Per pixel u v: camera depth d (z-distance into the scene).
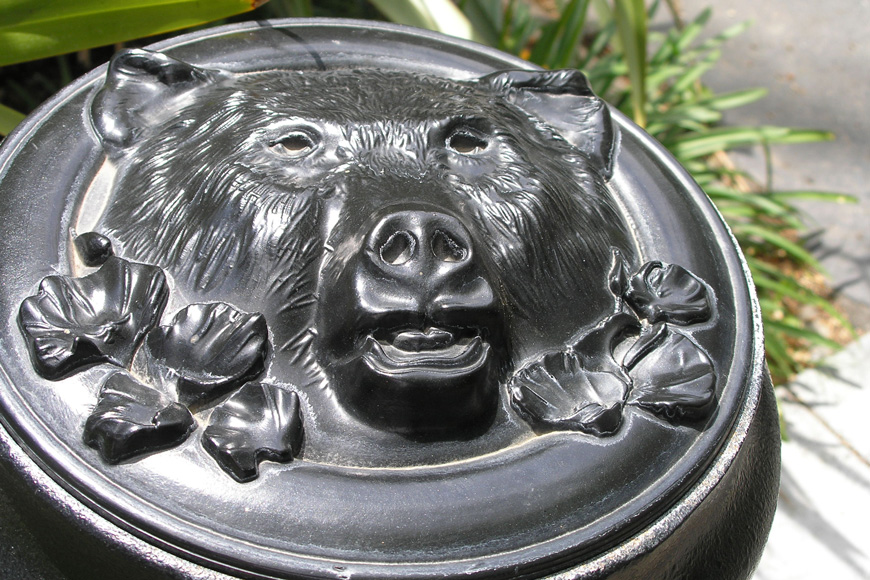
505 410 1.17
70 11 1.40
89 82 1.33
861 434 2.13
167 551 1.08
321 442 1.13
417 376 1.12
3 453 1.11
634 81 1.86
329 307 1.16
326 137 1.22
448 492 1.11
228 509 1.09
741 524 1.21
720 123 2.89
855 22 3.32
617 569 1.11
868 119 2.99
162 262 1.20
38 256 1.20
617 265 1.25
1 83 2.41
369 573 1.07
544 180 1.24
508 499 1.11
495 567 1.08
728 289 1.27
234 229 1.19
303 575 1.07
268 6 2.36
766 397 1.27
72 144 1.27
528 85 1.36
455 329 1.14
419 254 1.14
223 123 1.25
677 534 1.15
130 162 1.27
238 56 1.38
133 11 1.41
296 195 1.19
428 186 1.20
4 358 1.14
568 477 1.13
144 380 1.14
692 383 1.18
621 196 1.32
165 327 1.15
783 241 2.38
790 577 1.83
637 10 1.73
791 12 3.33
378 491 1.11
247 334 1.15
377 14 2.56
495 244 1.20
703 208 1.33
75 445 1.10
